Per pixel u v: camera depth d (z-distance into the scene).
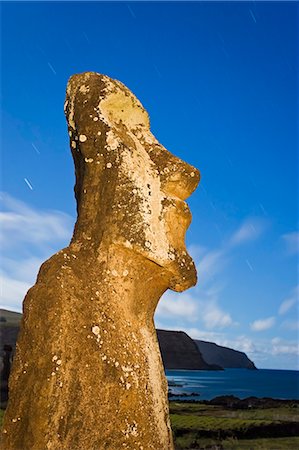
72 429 3.86
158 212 4.47
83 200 4.55
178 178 4.65
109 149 4.50
